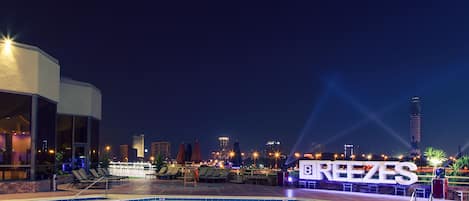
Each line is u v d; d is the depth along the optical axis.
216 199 19.27
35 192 20.64
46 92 22.30
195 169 28.77
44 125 22.12
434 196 19.39
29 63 20.98
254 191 21.77
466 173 21.89
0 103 20.03
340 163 22.56
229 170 28.27
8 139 20.28
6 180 20.17
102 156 33.50
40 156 21.72
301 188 23.59
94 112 31.05
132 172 33.91
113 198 18.86
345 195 20.23
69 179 26.47
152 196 19.39
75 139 29.03
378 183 21.25
